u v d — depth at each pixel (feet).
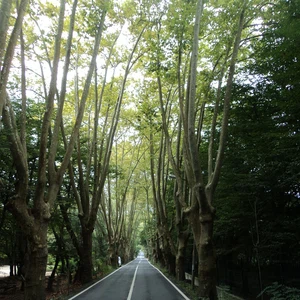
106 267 103.09
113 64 69.67
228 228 51.96
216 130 62.95
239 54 56.24
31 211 34.50
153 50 44.98
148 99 66.80
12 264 83.05
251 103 51.49
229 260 65.92
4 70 25.45
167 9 46.73
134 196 166.91
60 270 82.28
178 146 59.21
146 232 214.28
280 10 39.24
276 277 48.52
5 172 49.65
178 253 66.90
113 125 66.39
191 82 40.11
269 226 44.75
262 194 45.85
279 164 38.29
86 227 62.95
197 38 39.45
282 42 39.91
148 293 48.80
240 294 54.29
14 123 32.99
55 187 37.14
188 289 52.01
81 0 44.09
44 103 61.57
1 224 49.98
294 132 37.63
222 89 53.57
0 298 53.67
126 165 131.95
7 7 24.12
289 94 36.63
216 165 40.70
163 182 80.94
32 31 47.98
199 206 41.19
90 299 42.60
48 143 59.21
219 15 42.19
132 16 54.65
